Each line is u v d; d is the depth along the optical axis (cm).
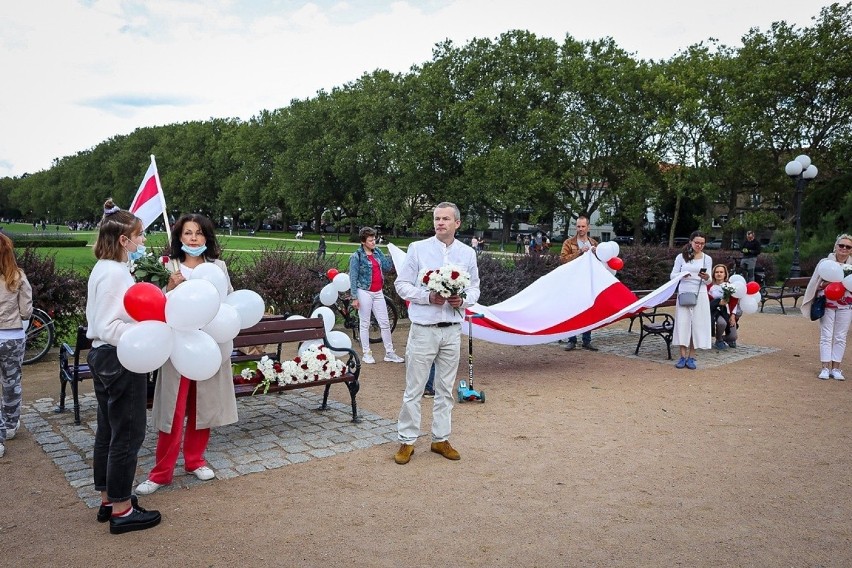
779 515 404
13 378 533
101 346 362
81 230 9306
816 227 2592
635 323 1354
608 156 4128
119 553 349
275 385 569
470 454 516
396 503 417
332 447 530
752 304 1017
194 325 378
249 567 334
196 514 399
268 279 1158
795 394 728
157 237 1638
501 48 4338
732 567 337
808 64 3269
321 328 639
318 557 345
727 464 497
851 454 522
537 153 4184
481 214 4725
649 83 3816
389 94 5097
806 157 1770
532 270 1527
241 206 7012
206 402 444
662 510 409
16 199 13538
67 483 452
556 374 834
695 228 5269
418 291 479
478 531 377
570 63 3984
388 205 5022
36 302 919
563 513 404
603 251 979
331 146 5675
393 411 645
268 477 463
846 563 342
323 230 7869
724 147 3484
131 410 366
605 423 607
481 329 773
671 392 735
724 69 3581
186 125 8419
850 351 1018
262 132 6781
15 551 352
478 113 4241
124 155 8562
